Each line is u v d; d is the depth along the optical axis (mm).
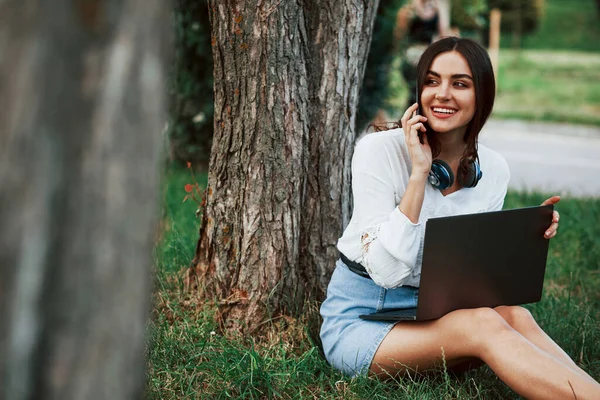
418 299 2492
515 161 9352
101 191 1099
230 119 2996
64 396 1111
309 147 3086
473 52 2615
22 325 1062
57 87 1046
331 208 3137
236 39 2891
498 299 2676
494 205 2844
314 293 3164
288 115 2955
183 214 4789
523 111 13648
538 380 2295
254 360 2684
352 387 2641
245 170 2988
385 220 2621
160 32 1147
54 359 1101
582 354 3068
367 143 2703
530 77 18250
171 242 3834
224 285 3105
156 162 1176
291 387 2689
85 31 1066
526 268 2703
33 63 1025
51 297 1087
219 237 3098
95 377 1131
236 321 3053
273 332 3018
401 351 2561
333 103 3076
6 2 1018
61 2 1040
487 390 2719
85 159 1085
